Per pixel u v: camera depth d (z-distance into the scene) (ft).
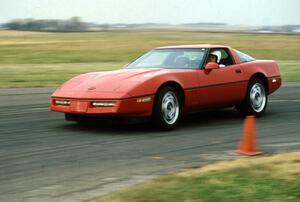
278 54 129.39
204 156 23.39
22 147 25.45
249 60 36.55
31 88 57.82
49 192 17.70
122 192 17.15
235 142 26.86
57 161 22.39
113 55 125.49
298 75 75.92
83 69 80.02
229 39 216.13
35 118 35.60
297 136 28.73
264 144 26.35
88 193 17.60
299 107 41.86
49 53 131.13
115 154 23.84
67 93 29.71
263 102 36.88
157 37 243.40
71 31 343.87
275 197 16.11
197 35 279.49
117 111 27.94
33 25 345.31
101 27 362.74
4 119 35.27
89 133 29.35
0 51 137.28
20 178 19.56
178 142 26.81
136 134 29.07
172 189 17.15
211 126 32.12
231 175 18.78
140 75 30.04
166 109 29.96
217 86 32.78
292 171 19.13
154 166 21.45
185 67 32.53
